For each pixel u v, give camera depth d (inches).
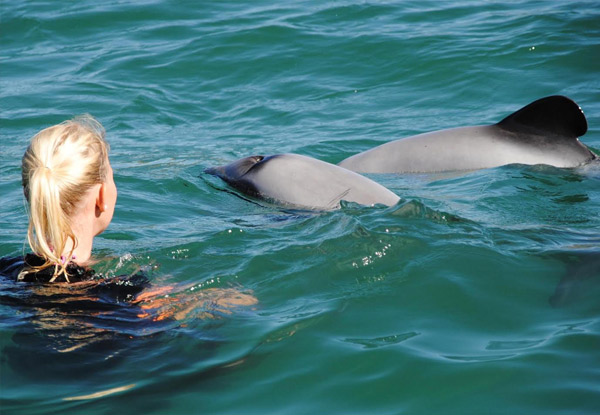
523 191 259.3
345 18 498.0
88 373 131.6
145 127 368.2
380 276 171.3
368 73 424.8
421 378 131.7
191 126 371.9
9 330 139.9
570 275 172.4
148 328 144.6
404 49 441.7
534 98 379.6
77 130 151.3
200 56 451.2
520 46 431.8
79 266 155.0
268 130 362.9
